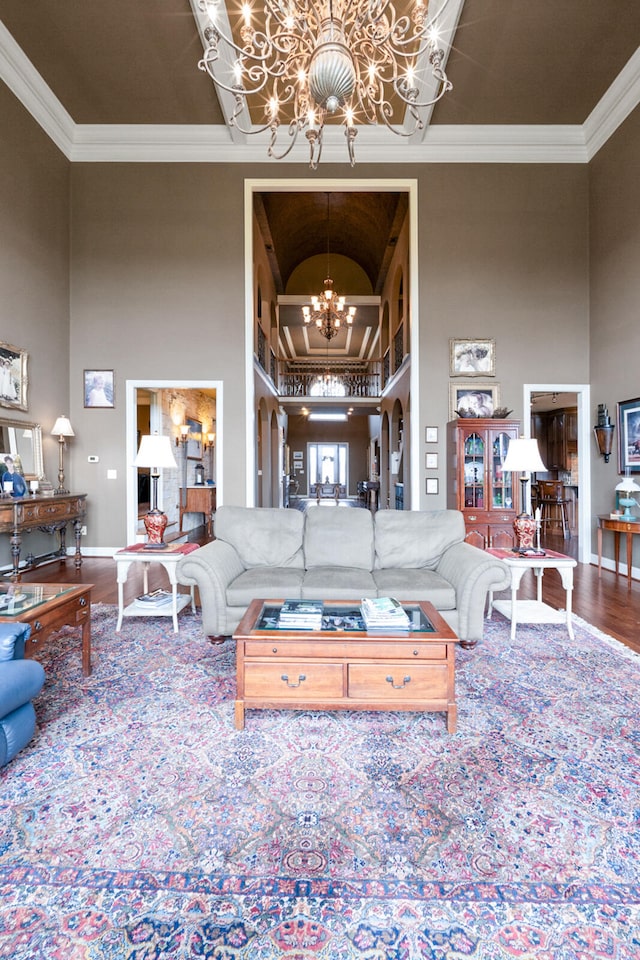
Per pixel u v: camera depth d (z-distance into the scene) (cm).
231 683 234
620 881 124
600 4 375
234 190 543
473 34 402
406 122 509
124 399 549
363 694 189
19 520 405
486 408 540
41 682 175
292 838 138
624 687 232
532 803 152
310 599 262
